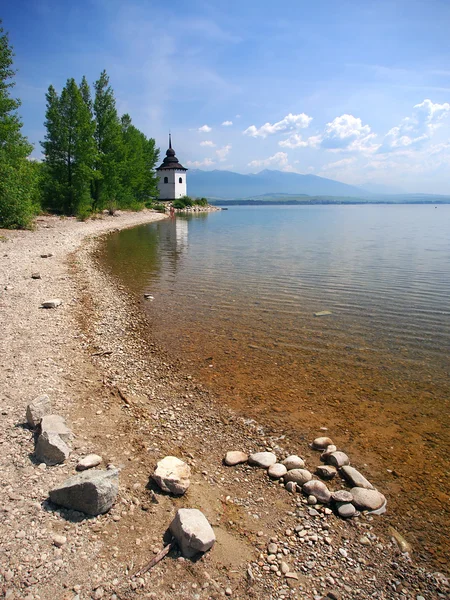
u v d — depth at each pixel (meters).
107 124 51.00
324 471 5.63
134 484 5.15
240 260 24.77
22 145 29.62
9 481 4.88
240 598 3.75
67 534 4.21
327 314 13.36
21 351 9.22
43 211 43.81
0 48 27.59
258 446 6.40
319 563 4.22
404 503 5.17
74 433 6.17
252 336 11.34
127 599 3.62
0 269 17.98
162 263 23.41
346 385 8.45
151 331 11.68
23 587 3.59
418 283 18.00
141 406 7.39
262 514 4.91
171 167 97.38
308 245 33.28
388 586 4.00
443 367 9.32
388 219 84.00
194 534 4.10
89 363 9.09
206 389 8.23
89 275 18.92
